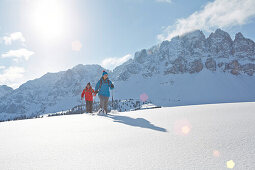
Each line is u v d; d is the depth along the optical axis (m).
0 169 1.57
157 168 1.48
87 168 1.54
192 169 1.42
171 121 4.13
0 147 2.38
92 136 2.89
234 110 5.66
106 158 1.78
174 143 2.24
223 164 1.50
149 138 2.58
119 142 2.42
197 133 2.77
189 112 5.71
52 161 1.75
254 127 2.97
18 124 4.79
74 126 4.02
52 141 2.64
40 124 4.62
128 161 1.68
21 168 1.58
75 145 2.34
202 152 1.85
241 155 1.71
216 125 3.36
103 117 5.73
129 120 4.63
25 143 2.58
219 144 2.10
